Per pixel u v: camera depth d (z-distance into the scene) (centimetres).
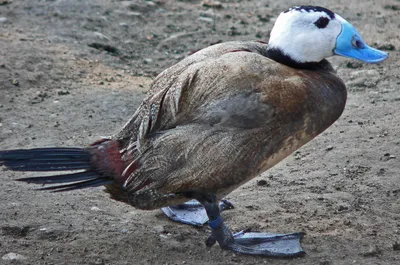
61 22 1816
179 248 915
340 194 1072
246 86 834
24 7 1859
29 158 881
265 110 828
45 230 937
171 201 889
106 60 1678
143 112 886
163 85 885
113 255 891
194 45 1805
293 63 898
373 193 1073
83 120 1353
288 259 891
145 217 1013
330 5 2072
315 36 885
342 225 976
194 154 835
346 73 1611
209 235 970
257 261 889
